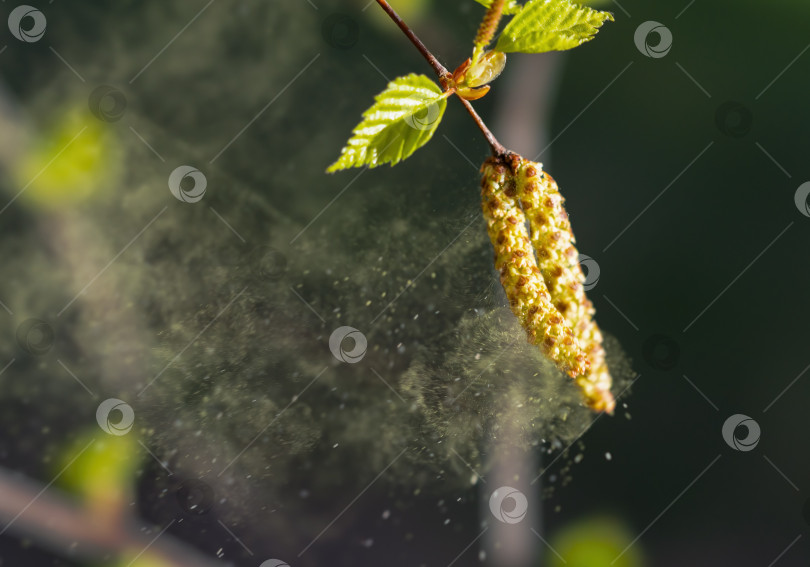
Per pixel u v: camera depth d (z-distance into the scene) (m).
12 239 0.84
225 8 0.99
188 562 0.76
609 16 0.47
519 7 0.47
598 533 0.79
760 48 1.01
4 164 0.73
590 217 0.99
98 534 0.67
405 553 0.80
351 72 0.98
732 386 0.94
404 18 0.83
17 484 0.69
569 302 0.48
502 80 0.83
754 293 0.96
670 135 1.01
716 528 0.86
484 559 0.76
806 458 0.90
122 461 0.73
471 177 0.92
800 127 1.01
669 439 0.90
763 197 1.01
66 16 0.97
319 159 0.96
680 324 0.96
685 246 0.98
